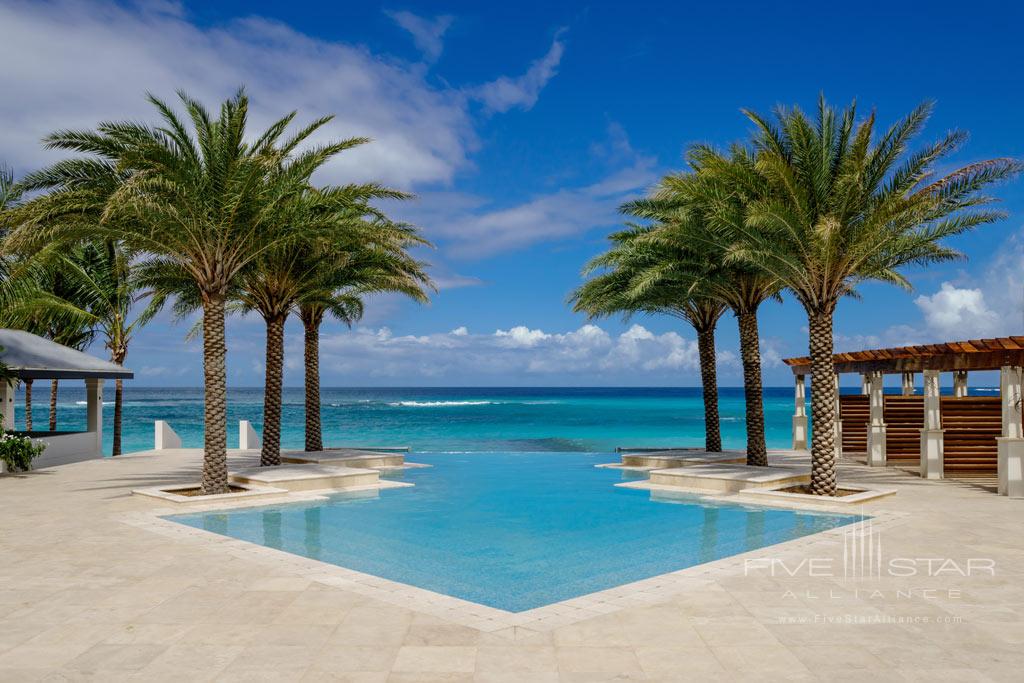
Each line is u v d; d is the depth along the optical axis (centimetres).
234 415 7425
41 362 1909
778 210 1194
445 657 491
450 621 573
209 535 945
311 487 1454
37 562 784
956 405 1809
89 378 2138
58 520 1060
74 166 1236
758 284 1747
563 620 576
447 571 793
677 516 1168
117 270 1447
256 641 524
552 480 1678
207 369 1314
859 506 1213
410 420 5941
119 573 734
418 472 1867
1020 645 515
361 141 1359
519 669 468
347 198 1397
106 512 1138
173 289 1675
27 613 593
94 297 2345
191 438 4094
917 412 2023
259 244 1361
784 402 11931
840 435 2197
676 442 3522
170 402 10675
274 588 674
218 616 585
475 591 710
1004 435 1364
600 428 4862
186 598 639
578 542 955
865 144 1212
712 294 1833
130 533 958
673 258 1720
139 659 487
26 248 1280
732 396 16950
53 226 1221
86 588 673
